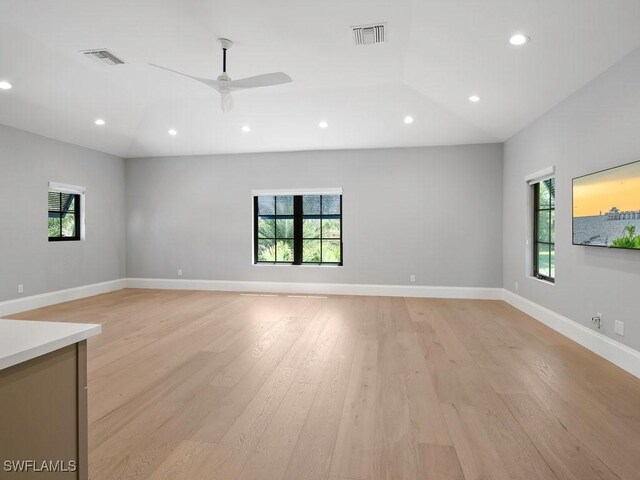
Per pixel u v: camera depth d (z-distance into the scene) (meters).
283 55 3.72
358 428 2.12
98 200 6.41
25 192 5.16
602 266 3.25
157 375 2.88
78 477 1.14
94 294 6.28
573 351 3.43
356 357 3.28
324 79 4.35
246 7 2.91
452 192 6.02
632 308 2.88
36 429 1.00
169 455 1.86
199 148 6.47
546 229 4.58
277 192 6.55
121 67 4.02
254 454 1.87
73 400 1.12
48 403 1.03
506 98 4.25
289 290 6.52
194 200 6.84
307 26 3.18
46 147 5.47
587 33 2.81
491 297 5.89
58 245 5.66
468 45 3.32
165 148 6.49
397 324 4.40
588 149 3.41
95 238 6.34
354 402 2.44
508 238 5.60
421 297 6.09
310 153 6.45
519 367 3.04
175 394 2.55
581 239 3.46
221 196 6.75
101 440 1.99
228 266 6.74
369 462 1.81
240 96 4.91
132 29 3.24
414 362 3.16
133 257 7.01
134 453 1.88
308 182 6.46
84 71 4.13
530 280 4.81
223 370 2.98
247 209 6.67
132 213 6.99
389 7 2.91
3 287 4.86
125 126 5.66
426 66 3.91
